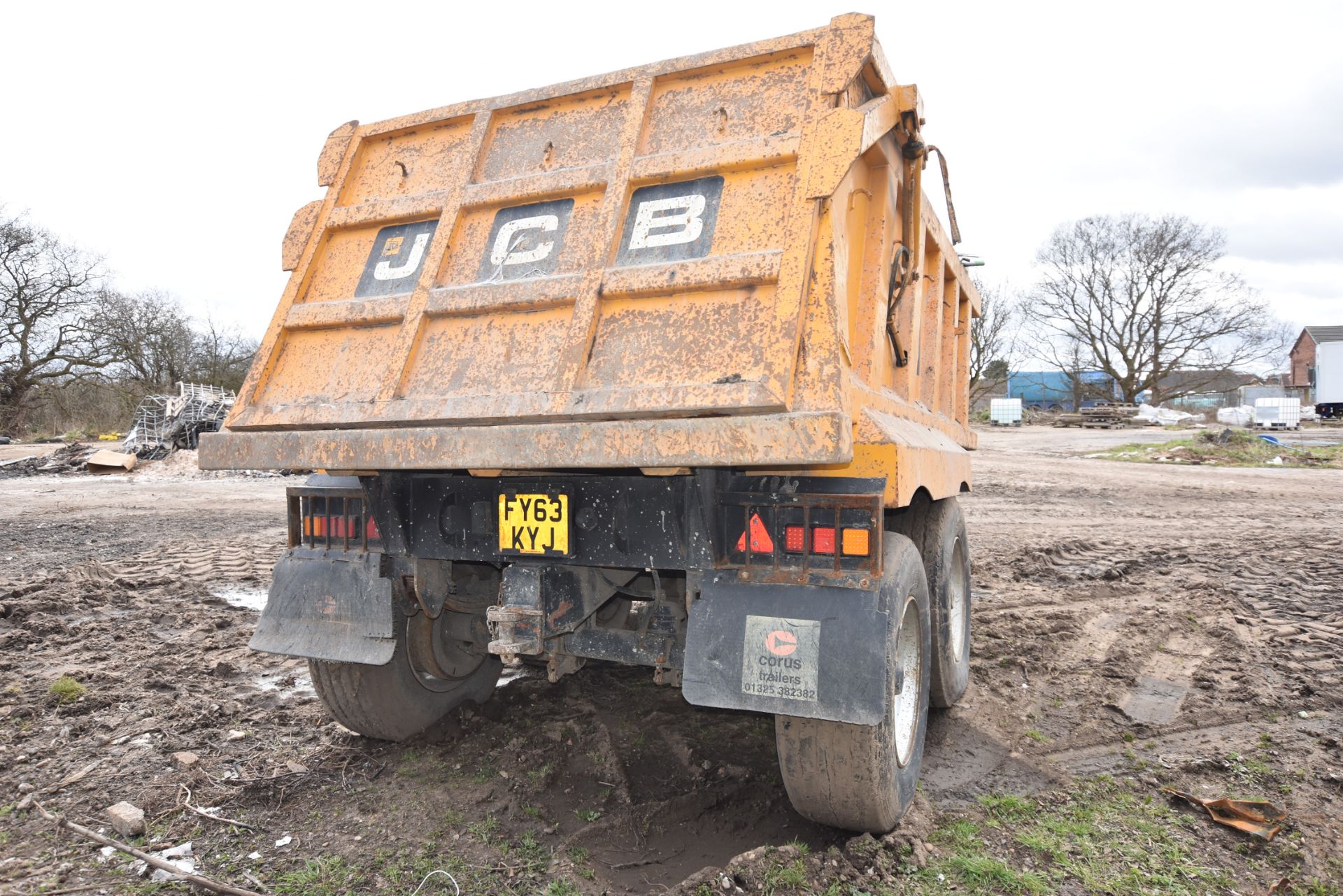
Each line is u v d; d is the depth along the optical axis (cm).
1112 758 376
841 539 259
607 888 269
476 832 299
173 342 3428
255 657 513
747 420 231
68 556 880
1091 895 265
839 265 258
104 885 261
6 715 402
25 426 3183
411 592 341
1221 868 283
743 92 286
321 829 300
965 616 469
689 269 261
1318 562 850
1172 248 4141
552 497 290
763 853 269
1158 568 823
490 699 432
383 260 324
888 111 312
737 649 260
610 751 370
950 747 388
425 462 271
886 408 326
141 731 387
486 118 327
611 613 385
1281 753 376
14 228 3038
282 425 302
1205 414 4409
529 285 283
